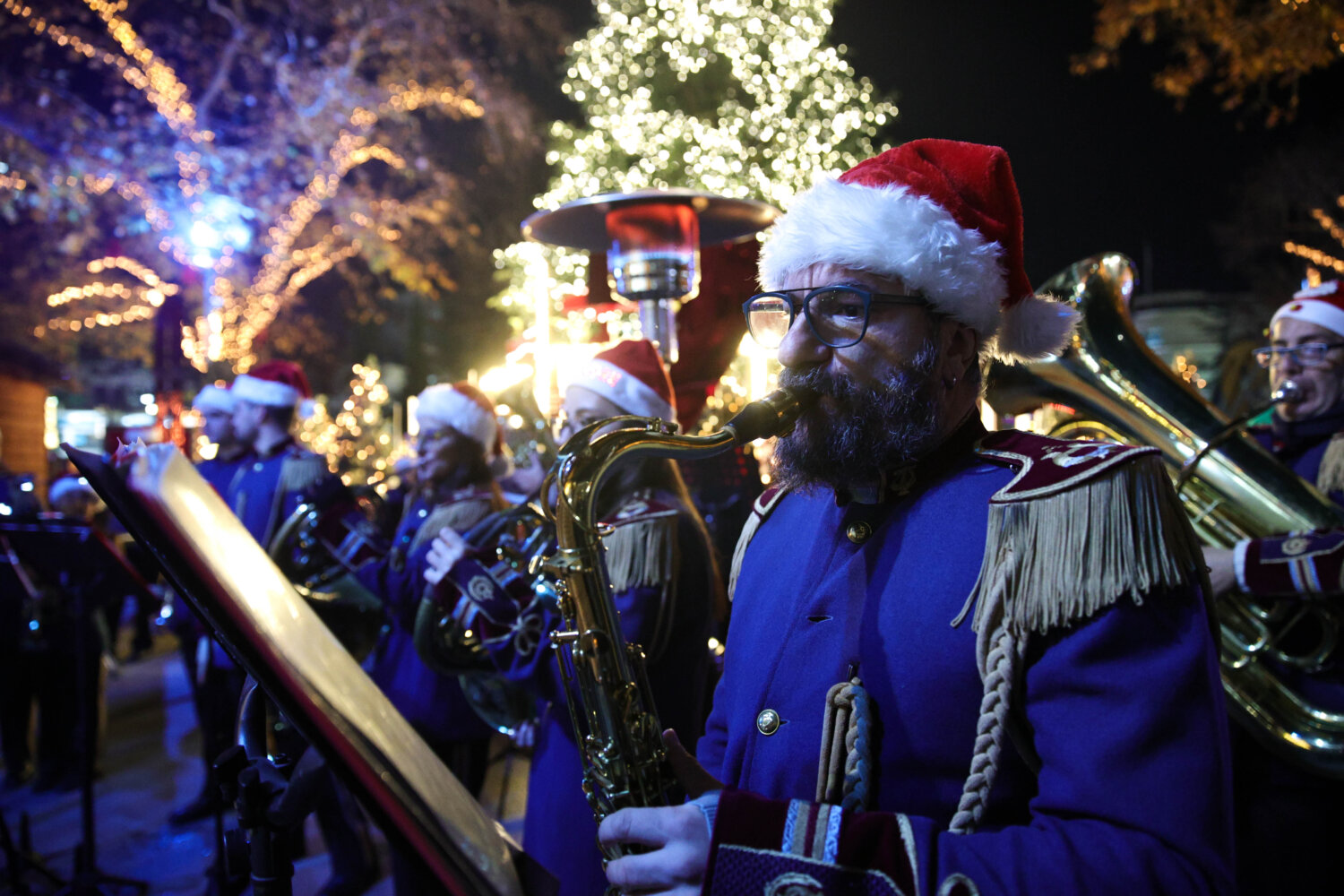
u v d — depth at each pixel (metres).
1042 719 0.93
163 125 11.97
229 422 4.25
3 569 4.48
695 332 3.22
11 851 3.15
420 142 13.38
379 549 3.26
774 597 1.21
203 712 3.83
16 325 12.53
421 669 2.93
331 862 3.58
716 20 9.91
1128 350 2.05
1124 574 0.92
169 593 4.05
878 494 1.15
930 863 0.86
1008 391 2.04
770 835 0.90
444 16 12.69
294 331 14.71
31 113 11.30
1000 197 1.20
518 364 3.14
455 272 15.55
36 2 10.85
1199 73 6.22
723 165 9.70
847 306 1.10
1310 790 2.04
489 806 4.08
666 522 1.96
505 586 2.31
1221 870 0.83
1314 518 1.99
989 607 0.97
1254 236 14.62
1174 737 0.87
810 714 1.08
